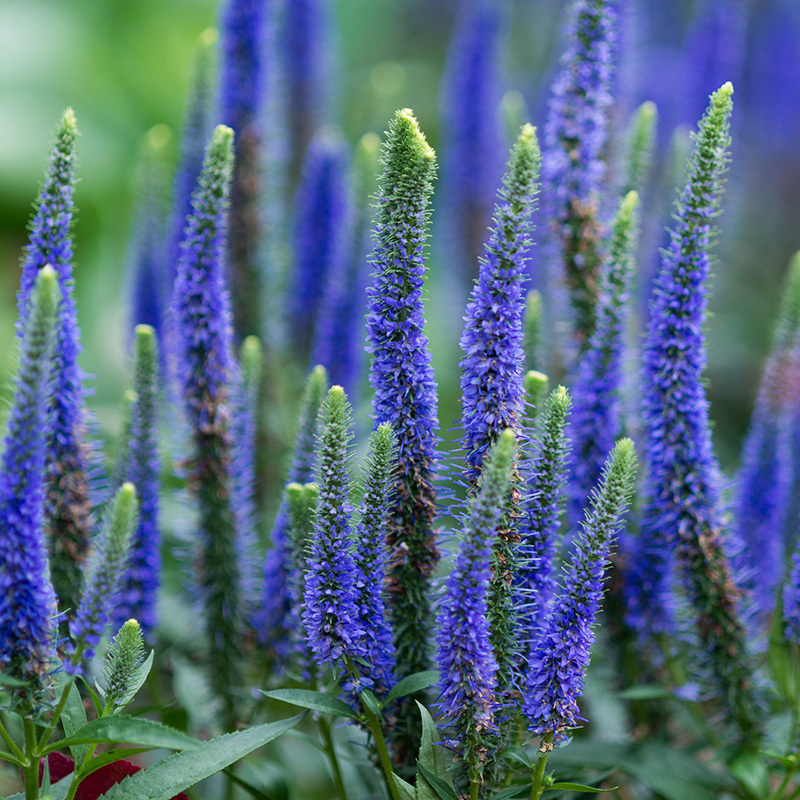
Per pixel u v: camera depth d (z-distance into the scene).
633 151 1.55
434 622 1.41
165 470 1.62
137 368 1.47
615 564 1.50
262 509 1.65
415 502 1.40
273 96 1.67
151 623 1.49
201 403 1.49
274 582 1.48
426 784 1.37
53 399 1.43
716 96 1.44
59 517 1.44
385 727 1.41
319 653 1.39
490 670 1.36
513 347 1.38
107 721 1.35
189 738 1.35
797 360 1.56
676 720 1.55
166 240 1.66
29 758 1.36
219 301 1.47
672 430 1.46
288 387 1.79
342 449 1.37
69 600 1.45
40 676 1.35
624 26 1.65
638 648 1.52
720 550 1.48
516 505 1.38
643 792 1.54
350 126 2.33
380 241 1.38
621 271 1.48
